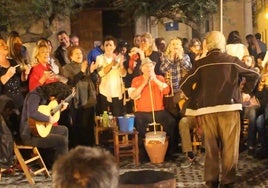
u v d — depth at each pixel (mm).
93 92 7562
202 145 7082
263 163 6945
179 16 11508
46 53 6945
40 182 6344
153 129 7234
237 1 13547
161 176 3529
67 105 6770
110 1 13141
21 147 6348
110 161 1883
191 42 8453
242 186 5918
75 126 7605
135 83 7301
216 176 5543
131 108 8125
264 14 13367
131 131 7000
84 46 13562
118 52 8648
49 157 6953
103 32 13695
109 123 7383
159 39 9219
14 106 6465
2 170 6656
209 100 5332
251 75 5355
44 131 6332
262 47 10602
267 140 7137
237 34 7965
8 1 9961
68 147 7219
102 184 1836
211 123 5395
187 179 6273
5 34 10289
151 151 7000
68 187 1831
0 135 6023
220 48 5422
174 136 7438
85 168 1844
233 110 5301
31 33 10453
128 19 12359
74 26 13438
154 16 11641
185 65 7504
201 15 11336
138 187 3262
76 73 7535
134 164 7082
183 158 7297
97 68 7723
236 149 5426
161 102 7324
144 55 8008
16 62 6996
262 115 7168
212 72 5352
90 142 7723
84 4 12234
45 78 6785
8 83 6734
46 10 10008
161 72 7605
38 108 6289
